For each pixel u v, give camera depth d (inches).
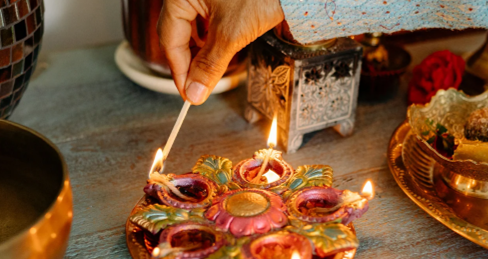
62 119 31.7
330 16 25.9
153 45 30.9
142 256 23.3
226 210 23.5
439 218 25.0
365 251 25.3
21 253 21.1
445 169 27.2
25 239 21.0
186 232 23.3
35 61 27.7
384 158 29.8
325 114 30.0
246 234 22.9
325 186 24.9
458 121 29.1
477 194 26.5
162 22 25.7
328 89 29.4
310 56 28.2
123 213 26.9
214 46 25.4
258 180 25.0
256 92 30.9
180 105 33.1
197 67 25.8
